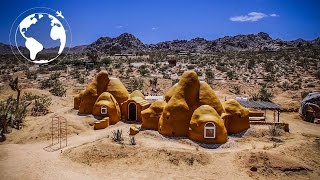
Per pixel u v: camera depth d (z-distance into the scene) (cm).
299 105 3891
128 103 2947
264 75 5969
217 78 5666
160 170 1969
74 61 7888
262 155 2075
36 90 4172
